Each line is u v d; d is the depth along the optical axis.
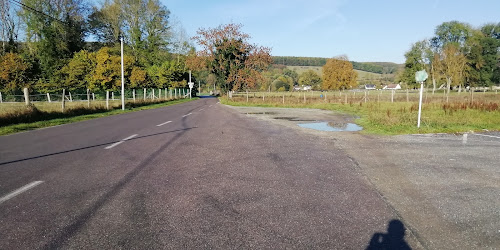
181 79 59.31
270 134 9.55
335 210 3.56
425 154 6.77
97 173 4.93
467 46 59.38
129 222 3.16
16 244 2.69
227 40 40.81
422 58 61.91
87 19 47.19
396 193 4.19
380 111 17.91
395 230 3.09
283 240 2.83
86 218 3.23
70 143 7.75
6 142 8.02
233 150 6.94
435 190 4.33
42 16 37.75
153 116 16.44
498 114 15.20
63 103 17.34
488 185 4.57
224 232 2.97
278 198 3.92
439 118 13.44
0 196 3.85
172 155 6.35
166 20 54.84
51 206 3.54
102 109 20.33
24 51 38.25
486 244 2.85
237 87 40.88
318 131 10.39
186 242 2.77
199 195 3.98
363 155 6.62
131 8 49.88
